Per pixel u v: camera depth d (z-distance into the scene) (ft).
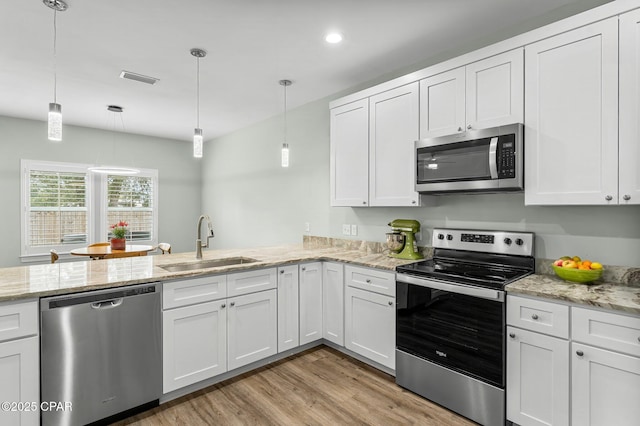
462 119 7.36
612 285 5.98
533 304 5.66
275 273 8.79
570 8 6.91
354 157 9.89
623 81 5.34
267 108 13.79
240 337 8.11
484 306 6.24
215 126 16.75
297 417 6.64
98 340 6.11
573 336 5.26
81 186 16.96
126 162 18.34
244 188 16.99
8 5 6.72
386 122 8.99
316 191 12.85
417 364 7.35
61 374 5.77
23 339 5.41
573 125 5.86
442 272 7.02
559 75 6.01
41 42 8.29
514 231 7.51
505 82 6.70
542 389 5.57
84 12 7.00
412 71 9.65
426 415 6.69
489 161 6.69
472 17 7.36
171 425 6.38
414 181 8.27
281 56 9.14
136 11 6.99
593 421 5.07
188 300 7.22
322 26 7.65
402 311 7.63
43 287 5.74
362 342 8.70
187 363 7.23
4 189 15.01
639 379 4.68
